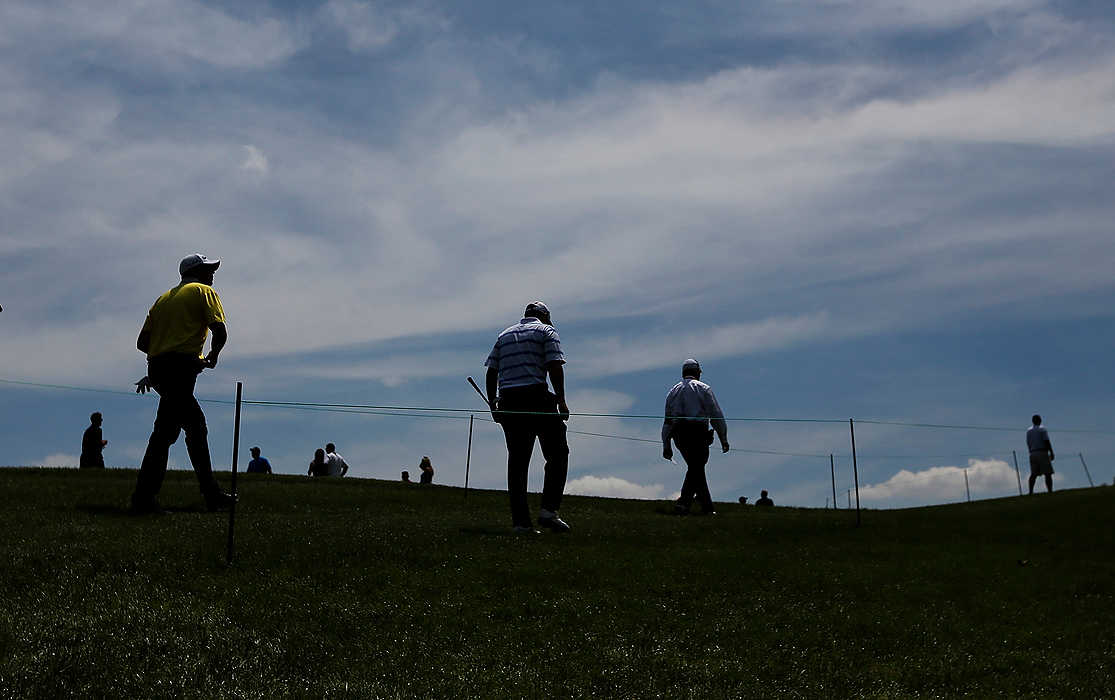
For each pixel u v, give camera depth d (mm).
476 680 6738
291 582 8453
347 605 7996
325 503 14047
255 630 7352
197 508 12391
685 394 15547
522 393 11367
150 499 11641
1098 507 15836
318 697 6285
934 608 9461
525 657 7250
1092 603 10227
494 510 14539
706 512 15609
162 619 7355
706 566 10141
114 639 6898
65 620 7164
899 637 8477
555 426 11680
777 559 10867
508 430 11461
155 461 11633
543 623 8016
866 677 7461
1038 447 25938
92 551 8891
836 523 14148
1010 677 7730
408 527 11086
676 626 8195
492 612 8156
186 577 8453
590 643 7633
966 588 10320
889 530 13773
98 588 7980
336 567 9000
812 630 8414
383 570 9008
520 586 8859
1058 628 9203
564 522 12016
